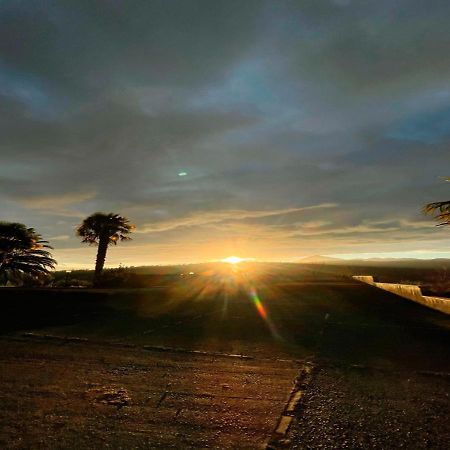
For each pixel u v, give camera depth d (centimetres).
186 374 583
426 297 1388
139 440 378
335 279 2927
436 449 359
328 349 739
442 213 1400
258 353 709
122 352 712
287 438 381
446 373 581
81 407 456
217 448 364
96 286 2641
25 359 659
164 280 2725
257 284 2369
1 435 386
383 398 484
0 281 2309
